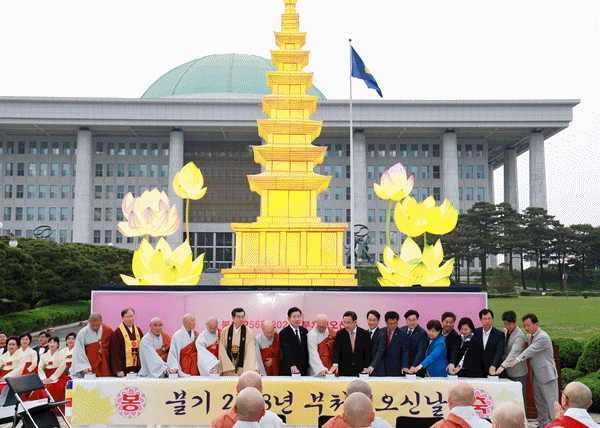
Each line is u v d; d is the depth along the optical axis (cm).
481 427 496
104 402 764
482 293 1059
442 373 820
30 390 802
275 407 767
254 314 1041
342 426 502
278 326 1039
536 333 834
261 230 1196
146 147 8175
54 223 7950
